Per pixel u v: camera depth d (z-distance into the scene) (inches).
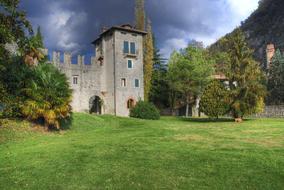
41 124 971.3
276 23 4276.6
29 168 484.4
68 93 1010.7
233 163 465.7
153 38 2701.8
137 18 2297.0
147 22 2319.1
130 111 1833.2
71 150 598.5
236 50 1537.9
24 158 550.6
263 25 4490.7
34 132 905.5
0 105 887.7
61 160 521.3
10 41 702.5
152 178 414.3
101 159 518.9
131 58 2022.6
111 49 2004.2
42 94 952.9
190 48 2399.1
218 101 1553.9
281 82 2549.2
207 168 447.8
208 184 389.4
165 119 1769.2
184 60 2316.7
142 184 394.6
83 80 1948.8
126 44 2012.8
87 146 638.5
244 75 1498.5
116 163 489.4
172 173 431.8
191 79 2326.5
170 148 592.4
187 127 1095.6
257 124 1228.5
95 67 2015.3
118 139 734.5
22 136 841.5
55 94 968.9
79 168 470.3
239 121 1483.8
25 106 931.3
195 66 2299.5
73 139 770.8
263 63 3597.4
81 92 1930.4
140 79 2046.0
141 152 560.7
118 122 1371.8
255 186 380.5
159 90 2508.6
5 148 667.4
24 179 433.1
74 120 1134.4
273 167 441.4
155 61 2669.8
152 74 2476.6
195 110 2481.5
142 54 2073.1
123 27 1999.3
